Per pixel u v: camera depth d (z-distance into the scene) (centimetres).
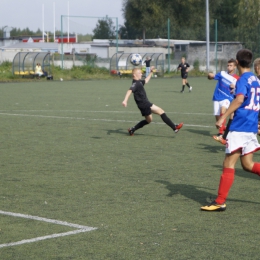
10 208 987
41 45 10494
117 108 3073
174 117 2622
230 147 946
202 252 754
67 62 7750
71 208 985
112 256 737
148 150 1647
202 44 9025
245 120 940
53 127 2209
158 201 1037
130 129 1969
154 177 1256
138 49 9762
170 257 733
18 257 735
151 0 11431
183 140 1862
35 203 1023
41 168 1362
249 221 908
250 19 8775
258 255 744
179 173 1302
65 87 5200
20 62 6706
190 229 860
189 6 11562
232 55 8788
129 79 6925
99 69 7531
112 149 1662
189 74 7900
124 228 864
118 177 1256
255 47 8669
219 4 12050
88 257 733
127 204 1014
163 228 865
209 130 2130
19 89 4872
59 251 757
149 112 1931
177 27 11644
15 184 1184
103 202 1028
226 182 960
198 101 3612
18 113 2777
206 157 1527
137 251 757
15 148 1675
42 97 3919
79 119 2511
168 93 4412
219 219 918
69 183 1193
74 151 1623
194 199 1055
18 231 848
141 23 11619
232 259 727
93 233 838
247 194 1095
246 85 929
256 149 958
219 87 1873
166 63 8344
